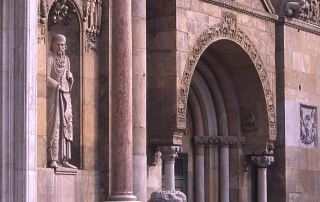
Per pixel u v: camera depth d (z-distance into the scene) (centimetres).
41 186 4997
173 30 6028
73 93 5322
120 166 5269
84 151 5309
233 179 6881
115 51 5328
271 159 6894
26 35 4650
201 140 6819
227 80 6856
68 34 5334
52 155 5112
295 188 7044
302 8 7144
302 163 7144
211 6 6341
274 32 6975
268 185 7000
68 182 5172
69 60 5309
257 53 6762
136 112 5534
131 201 5244
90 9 5375
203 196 6806
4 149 4594
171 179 6009
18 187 4572
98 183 5356
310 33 7312
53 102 5150
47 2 5103
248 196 6906
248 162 6919
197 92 6806
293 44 7100
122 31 5334
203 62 6781
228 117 6919
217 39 6378
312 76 7312
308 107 7256
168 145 6006
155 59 6069
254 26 6744
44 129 5059
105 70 5409
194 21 6188
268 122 6831
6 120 4606
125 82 5322
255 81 6800
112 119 5306
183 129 6050
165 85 6025
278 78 6994
